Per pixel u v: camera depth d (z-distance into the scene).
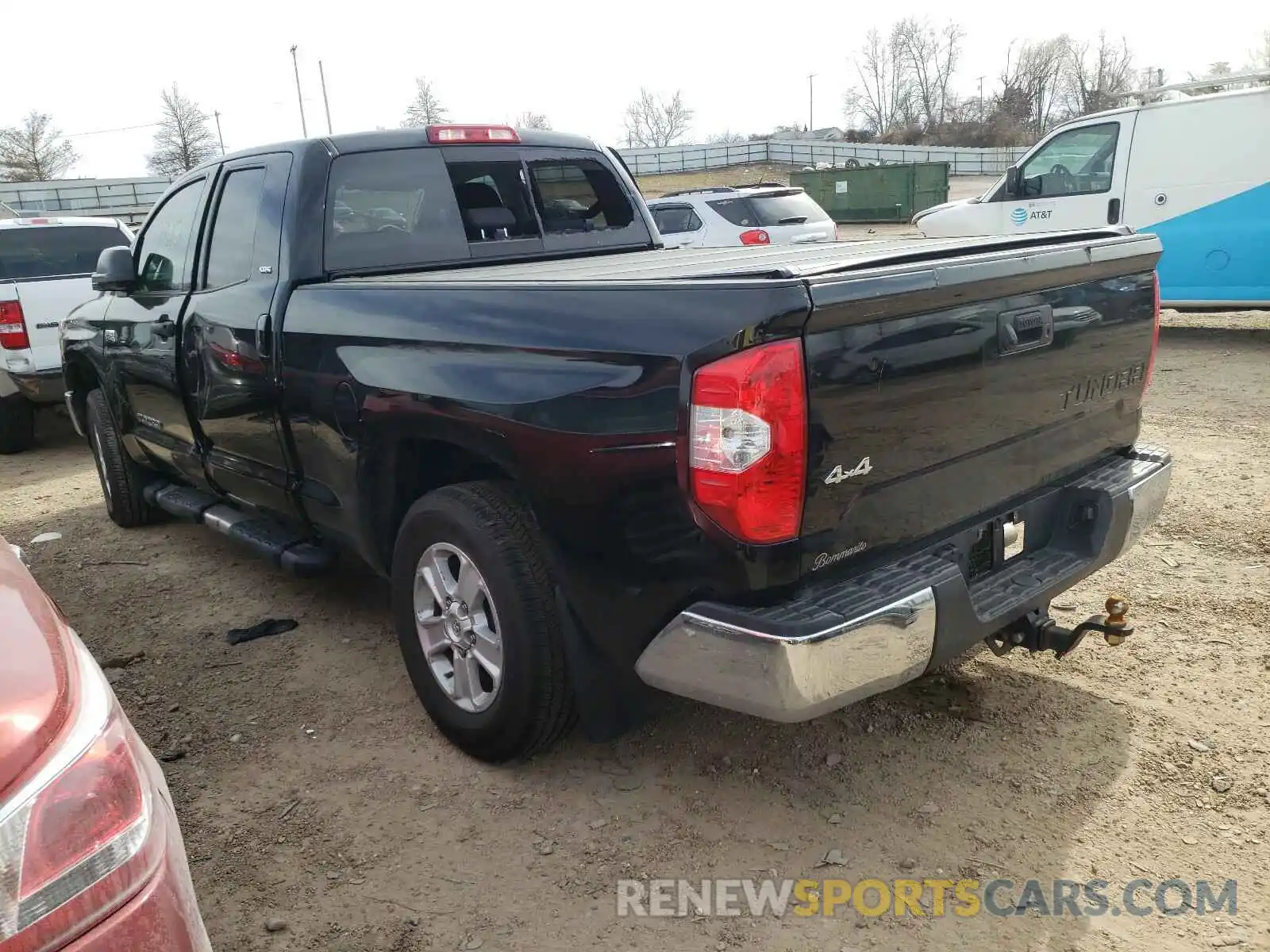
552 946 2.44
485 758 3.19
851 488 2.42
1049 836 2.76
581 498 2.58
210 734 3.52
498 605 2.88
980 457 2.78
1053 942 2.39
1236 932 2.39
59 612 2.01
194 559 5.39
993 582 2.95
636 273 2.80
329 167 3.84
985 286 2.61
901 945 2.40
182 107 63.75
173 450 4.81
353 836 2.90
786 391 2.23
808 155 54.28
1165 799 2.89
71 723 1.58
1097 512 3.10
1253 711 3.32
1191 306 10.16
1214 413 7.35
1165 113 9.94
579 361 2.57
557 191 4.56
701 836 2.83
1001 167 50.16
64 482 7.45
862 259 2.47
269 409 3.78
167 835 1.65
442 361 2.96
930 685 3.60
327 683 3.86
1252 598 4.15
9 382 8.08
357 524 3.53
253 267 3.93
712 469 2.29
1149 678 3.58
